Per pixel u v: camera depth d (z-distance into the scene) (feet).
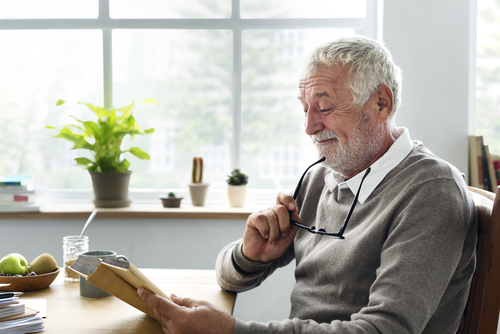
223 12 6.79
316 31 6.75
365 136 3.02
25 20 6.80
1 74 6.90
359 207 3.06
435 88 6.04
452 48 6.01
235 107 6.84
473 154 6.03
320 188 3.68
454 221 2.54
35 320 2.50
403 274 2.41
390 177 3.00
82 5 6.84
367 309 2.43
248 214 6.08
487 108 6.51
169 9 6.80
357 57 2.96
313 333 2.38
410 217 2.60
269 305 6.33
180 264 6.34
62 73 6.91
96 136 6.32
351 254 2.89
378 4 6.39
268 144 6.91
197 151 6.97
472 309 2.72
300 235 3.59
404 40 6.02
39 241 6.28
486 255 2.59
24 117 6.95
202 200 6.61
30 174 7.02
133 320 2.70
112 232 6.33
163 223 6.32
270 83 6.84
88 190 6.98
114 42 6.86
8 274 3.27
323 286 3.09
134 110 6.91
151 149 6.97
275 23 6.72
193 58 6.86
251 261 3.23
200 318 2.43
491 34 6.42
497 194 2.55
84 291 3.16
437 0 5.98
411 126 6.07
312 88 3.06
